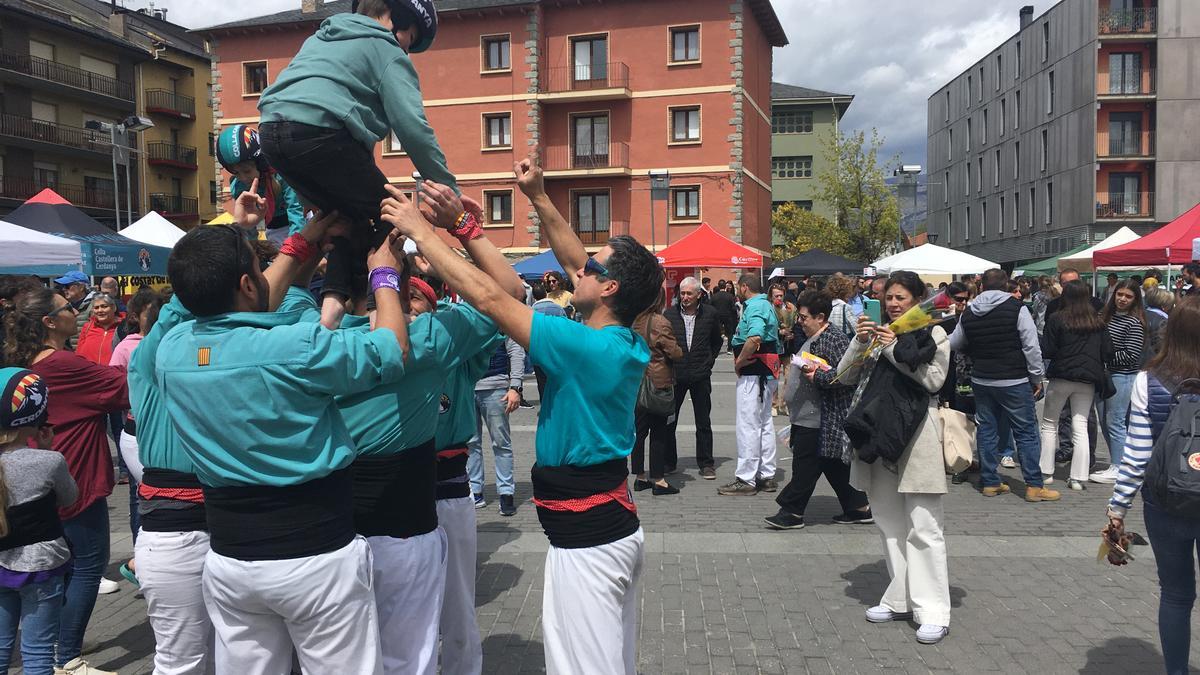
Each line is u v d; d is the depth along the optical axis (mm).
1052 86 46750
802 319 6340
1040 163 48125
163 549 3053
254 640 2393
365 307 3023
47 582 3506
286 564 2266
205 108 47469
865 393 4527
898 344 4324
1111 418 8109
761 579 5301
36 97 37625
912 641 4363
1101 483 8125
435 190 2596
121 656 4328
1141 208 41656
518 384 6832
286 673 2475
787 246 44938
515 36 32812
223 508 2311
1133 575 5332
